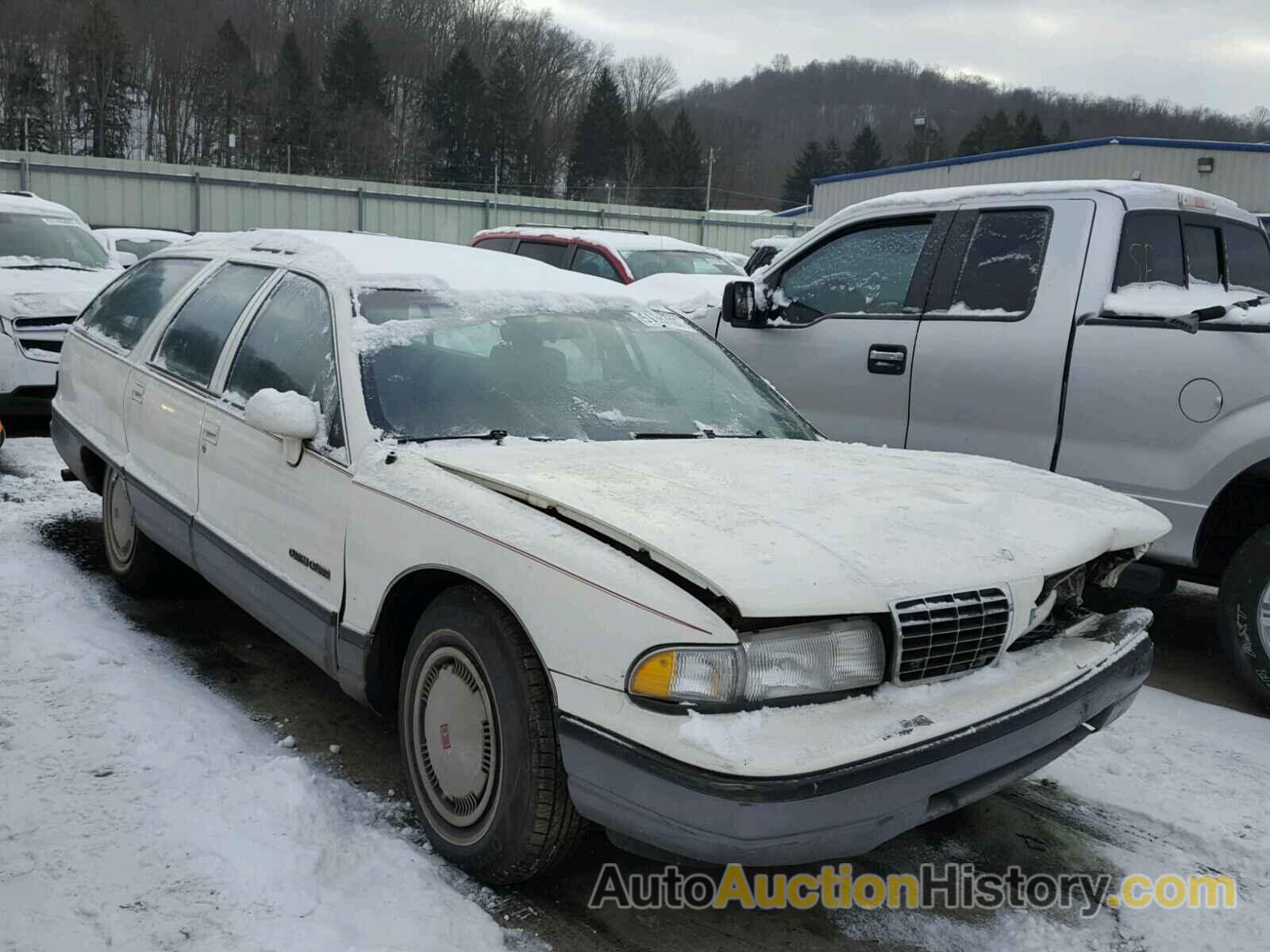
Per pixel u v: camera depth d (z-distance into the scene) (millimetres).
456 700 2764
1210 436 4121
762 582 2328
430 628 2836
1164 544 4285
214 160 82125
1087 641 2955
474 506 2746
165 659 4117
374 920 2520
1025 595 2666
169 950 2385
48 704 3586
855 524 2705
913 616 2457
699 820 2215
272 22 94812
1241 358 4047
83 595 4730
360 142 84938
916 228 5242
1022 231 4855
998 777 2582
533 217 37000
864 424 5227
